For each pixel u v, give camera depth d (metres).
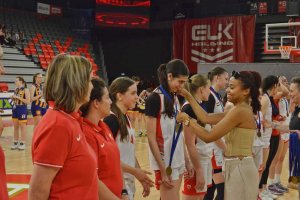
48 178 1.50
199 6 18.69
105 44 21.08
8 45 17.33
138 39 20.19
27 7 20.38
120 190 2.12
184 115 2.76
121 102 2.57
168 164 2.83
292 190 5.45
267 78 4.94
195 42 17.44
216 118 2.88
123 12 18.80
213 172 3.68
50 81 1.59
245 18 16.25
